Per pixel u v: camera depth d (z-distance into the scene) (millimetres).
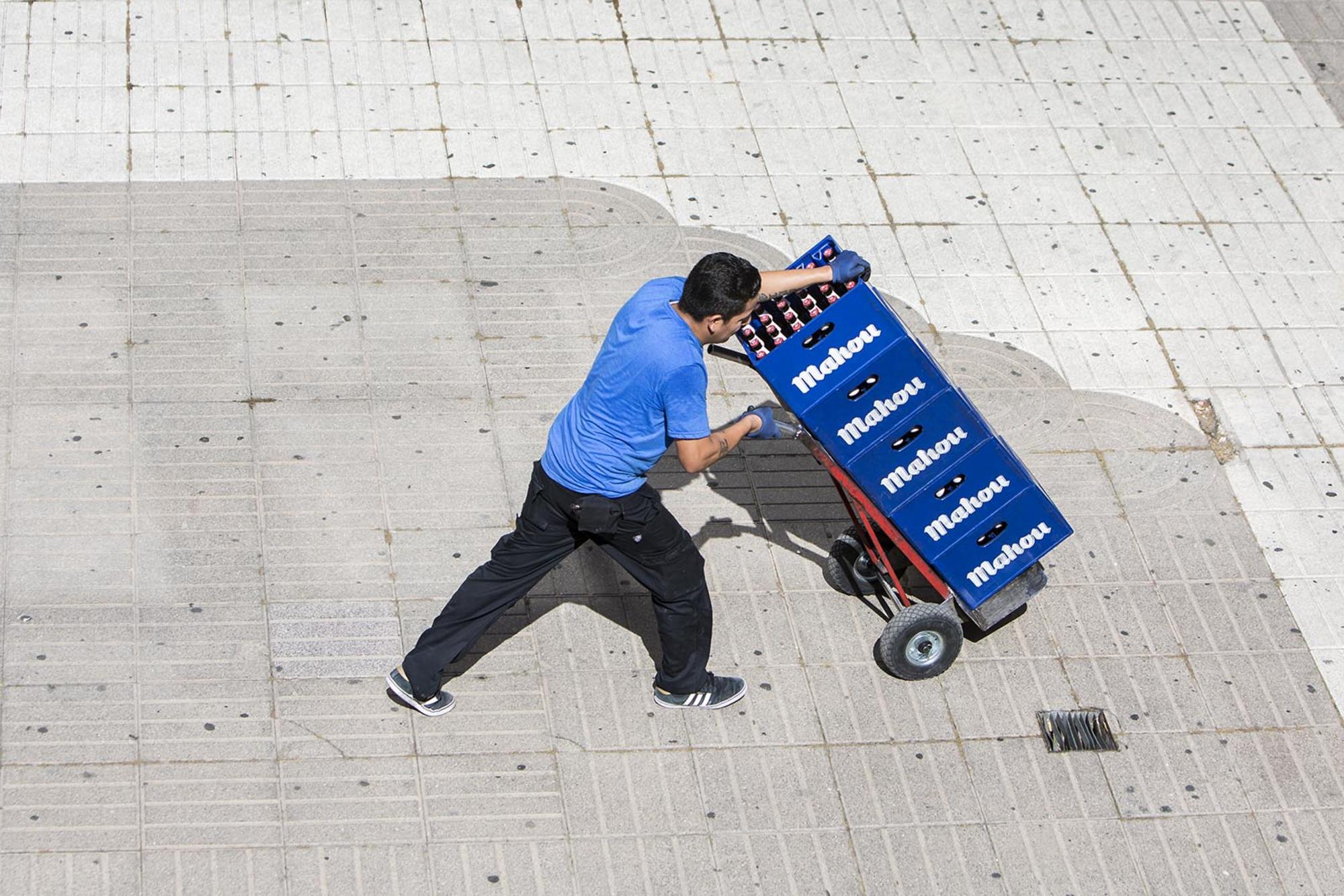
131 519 15109
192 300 17609
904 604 14539
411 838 12836
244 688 13789
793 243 19734
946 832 13508
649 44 22594
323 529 15312
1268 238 20938
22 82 20172
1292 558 16625
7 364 16469
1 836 12352
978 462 13406
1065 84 23141
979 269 19797
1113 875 13391
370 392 16875
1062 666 15109
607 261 19031
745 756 13859
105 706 13445
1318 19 25234
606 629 14789
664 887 12766
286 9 22062
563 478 12273
